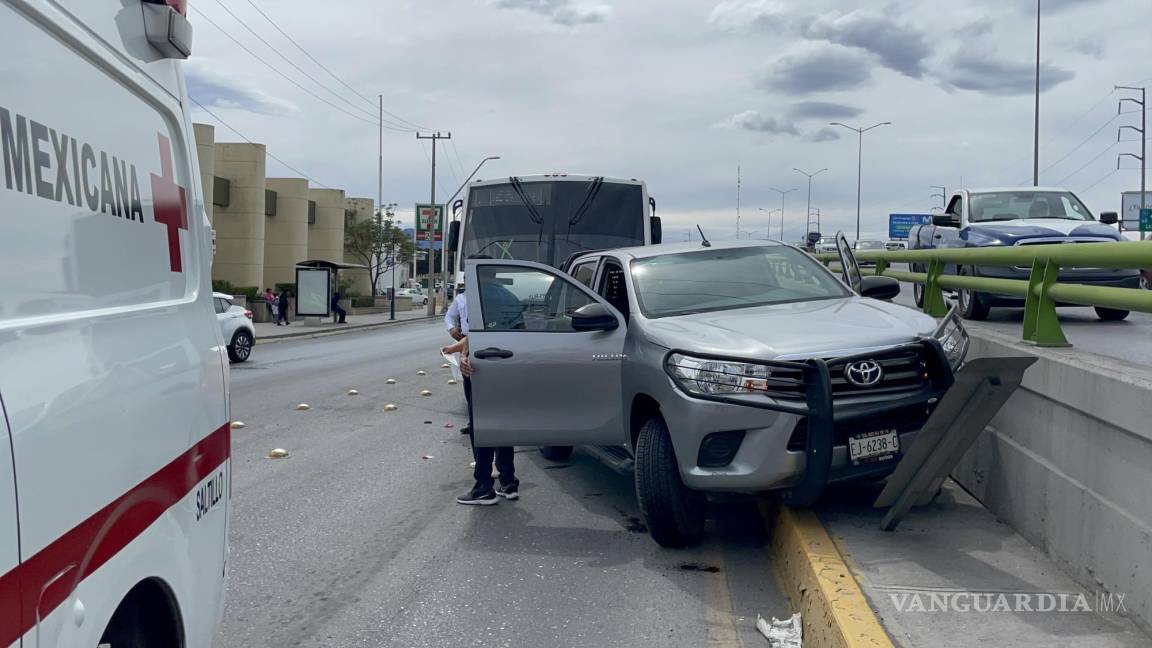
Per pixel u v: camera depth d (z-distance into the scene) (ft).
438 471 28.89
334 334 122.62
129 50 9.46
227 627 16.22
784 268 24.57
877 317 20.54
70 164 7.88
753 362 18.20
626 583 18.43
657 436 19.79
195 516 10.23
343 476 28.19
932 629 13.32
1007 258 22.39
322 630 16.10
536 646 15.37
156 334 9.64
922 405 18.81
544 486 26.76
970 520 18.72
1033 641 12.84
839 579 15.12
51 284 7.43
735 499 20.57
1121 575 13.74
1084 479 15.03
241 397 47.93
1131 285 35.86
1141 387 13.05
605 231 47.39
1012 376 15.49
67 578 7.07
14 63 6.91
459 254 47.88
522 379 22.40
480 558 20.10
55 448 6.95
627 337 21.94
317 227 196.13
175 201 10.80
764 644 15.40
